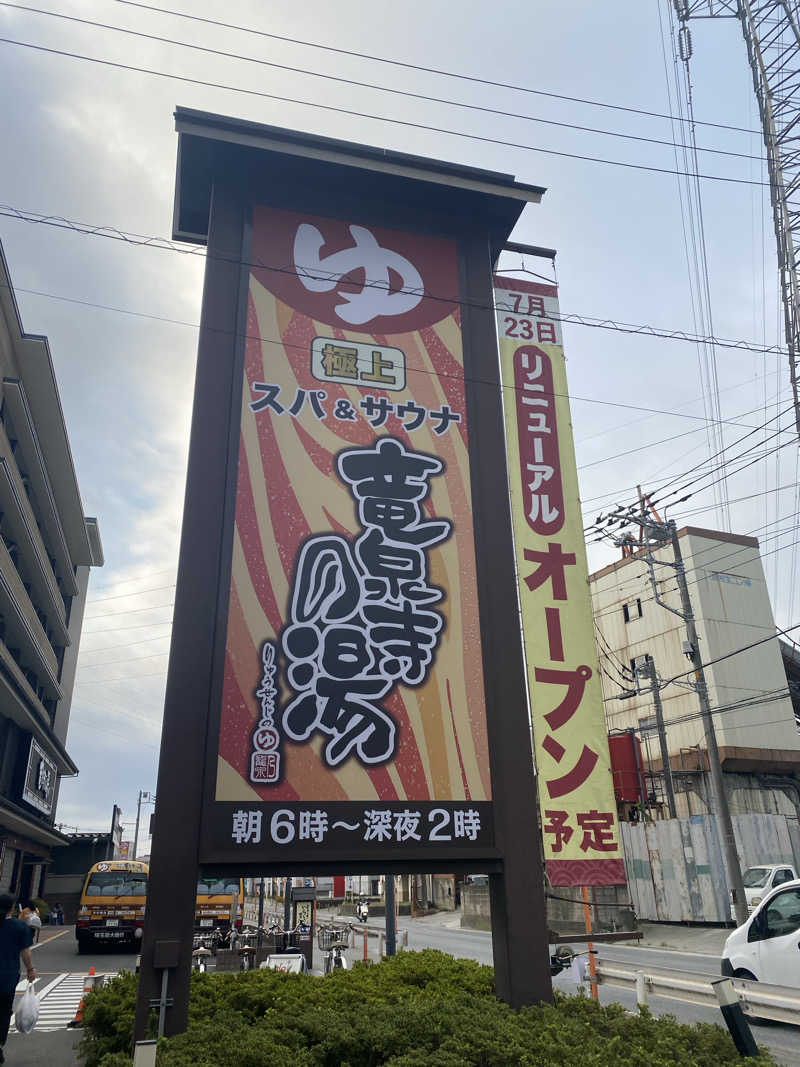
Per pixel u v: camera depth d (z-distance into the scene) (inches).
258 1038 196.7
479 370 322.3
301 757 251.9
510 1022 217.0
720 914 896.9
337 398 300.4
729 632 1322.6
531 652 285.3
